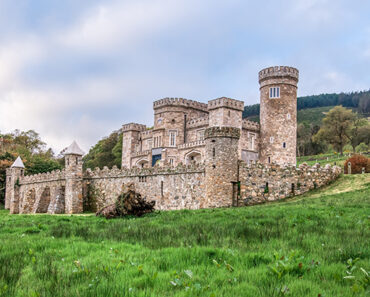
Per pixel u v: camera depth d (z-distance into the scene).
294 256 11.29
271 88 73.38
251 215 22.20
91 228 19.84
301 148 132.00
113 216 28.14
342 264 10.44
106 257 12.28
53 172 56.88
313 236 14.21
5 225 22.73
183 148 74.38
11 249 13.68
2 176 80.31
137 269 10.55
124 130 91.75
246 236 14.89
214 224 18.72
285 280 9.42
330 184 43.22
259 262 11.10
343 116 111.94
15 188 68.12
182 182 41.31
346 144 132.12
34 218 29.36
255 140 73.88
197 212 27.73
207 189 37.81
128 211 28.34
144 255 12.34
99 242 15.38
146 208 29.17
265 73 74.00
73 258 12.36
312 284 9.04
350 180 42.47
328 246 12.53
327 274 9.73
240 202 37.78
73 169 51.62
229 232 15.80
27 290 9.09
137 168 47.12
